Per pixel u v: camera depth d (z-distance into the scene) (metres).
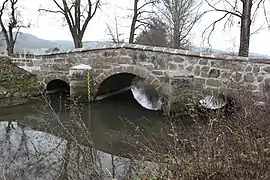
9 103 13.72
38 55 15.48
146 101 15.57
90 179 5.00
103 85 14.88
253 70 10.77
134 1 21.78
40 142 8.90
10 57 16.05
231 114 7.51
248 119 5.33
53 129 9.97
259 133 4.62
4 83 14.69
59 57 14.99
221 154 4.08
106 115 12.75
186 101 11.20
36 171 6.86
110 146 8.62
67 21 20.78
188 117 10.89
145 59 12.92
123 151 7.98
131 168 5.90
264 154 3.97
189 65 12.01
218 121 5.20
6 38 22.02
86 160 5.53
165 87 12.50
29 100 14.38
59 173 6.47
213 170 3.87
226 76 11.29
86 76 14.15
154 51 12.64
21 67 15.91
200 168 3.97
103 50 13.88
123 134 9.70
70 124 9.63
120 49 13.45
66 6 20.56
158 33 24.69
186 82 11.79
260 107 6.52
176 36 23.84
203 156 4.23
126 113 13.15
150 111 13.56
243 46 14.12
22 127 10.66
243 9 14.07
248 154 3.95
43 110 12.43
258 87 10.70
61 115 12.01
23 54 15.79
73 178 5.62
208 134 4.89
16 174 6.73
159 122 11.55
